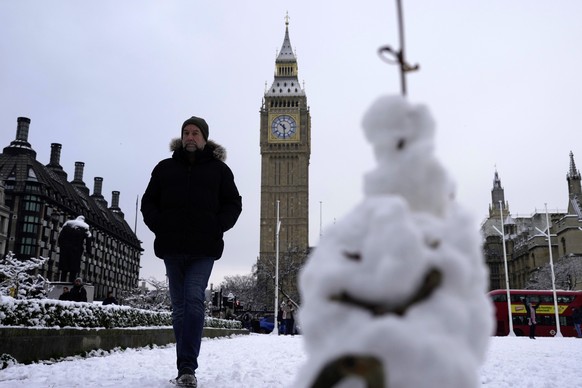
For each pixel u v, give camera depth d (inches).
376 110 77.7
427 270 66.6
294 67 4795.8
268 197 4525.1
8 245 3314.5
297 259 3117.6
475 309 68.7
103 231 4653.1
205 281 239.9
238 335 1037.8
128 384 227.3
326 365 64.2
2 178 3388.3
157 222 243.9
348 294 68.3
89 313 395.9
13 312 312.5
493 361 424.8
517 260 4165.8
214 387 227.5
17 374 260.7
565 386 271.0
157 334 533.0
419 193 73.5
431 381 60.2
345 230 70.9
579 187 3715.6
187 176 245.6
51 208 3604.8
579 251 3129.9
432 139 77.5
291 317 1278.3
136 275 5797.2
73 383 231.1
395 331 61.7
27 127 3730.3
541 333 1578.5
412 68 84.4
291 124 4635.8
